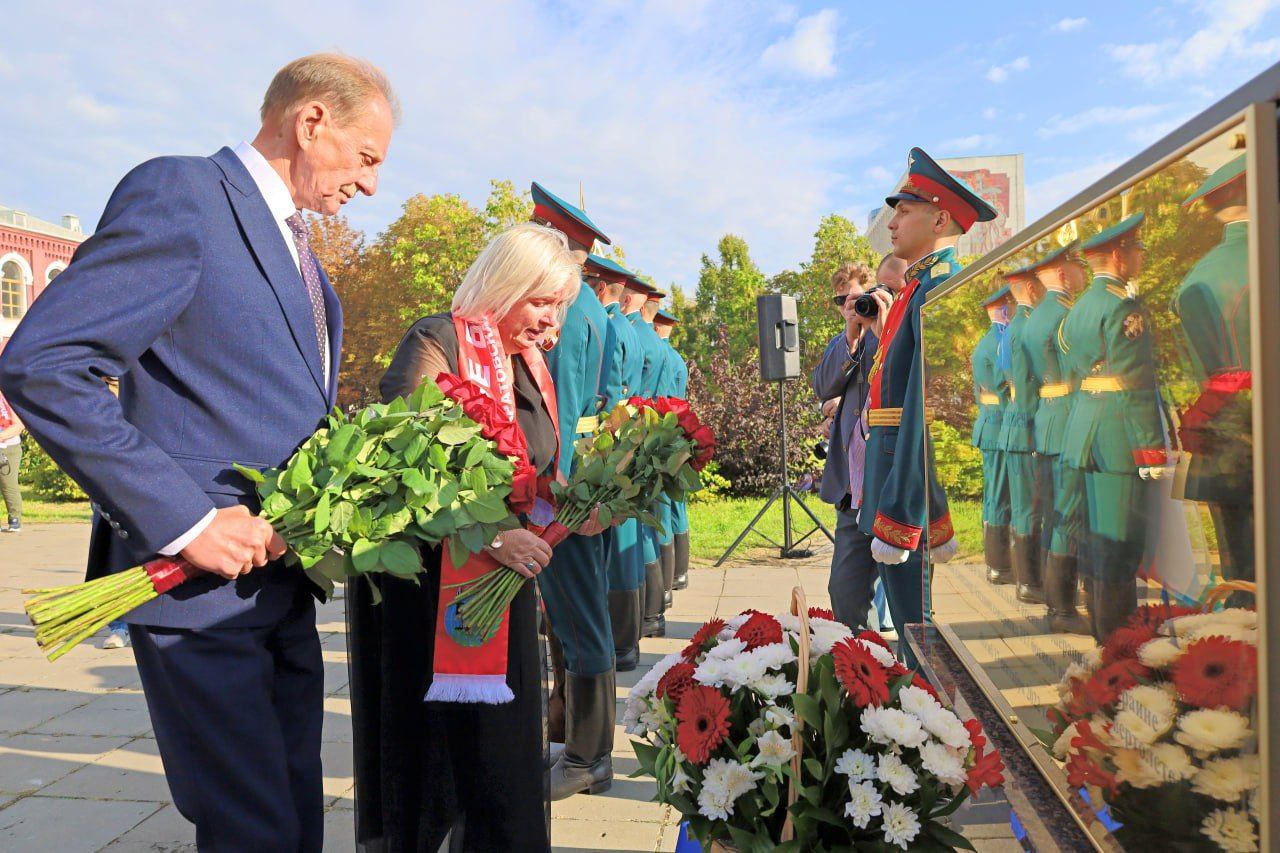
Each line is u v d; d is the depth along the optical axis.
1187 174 0.79
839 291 5.14
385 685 2.05
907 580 2.68
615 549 4.20
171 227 1.56
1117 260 0.96
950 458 1.88
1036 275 1.25
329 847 2.67
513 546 1.98
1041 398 1.25
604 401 3.71
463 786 2.07
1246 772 0.73
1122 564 0.97
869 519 2.81
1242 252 0.70
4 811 2.96
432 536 1.74
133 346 1.51
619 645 4.29
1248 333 0.70
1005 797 1.25
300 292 1.77
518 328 2.25
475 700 1.92
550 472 2.40
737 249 42.88
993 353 1.51
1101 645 1.03
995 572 1.52
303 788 1.84
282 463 1.71
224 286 1.64
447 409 1.80
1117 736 0.99
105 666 4.73
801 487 7.92
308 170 1.79
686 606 5.89
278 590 1.76
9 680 4.47
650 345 6.21
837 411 4.08
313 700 1.89
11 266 38.19
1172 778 0.86
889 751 1.39
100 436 1.45
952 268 2.72
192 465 1.62
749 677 1.50
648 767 1.66
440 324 2.17
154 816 2.92
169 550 1.52
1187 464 0.82
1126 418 0.96
